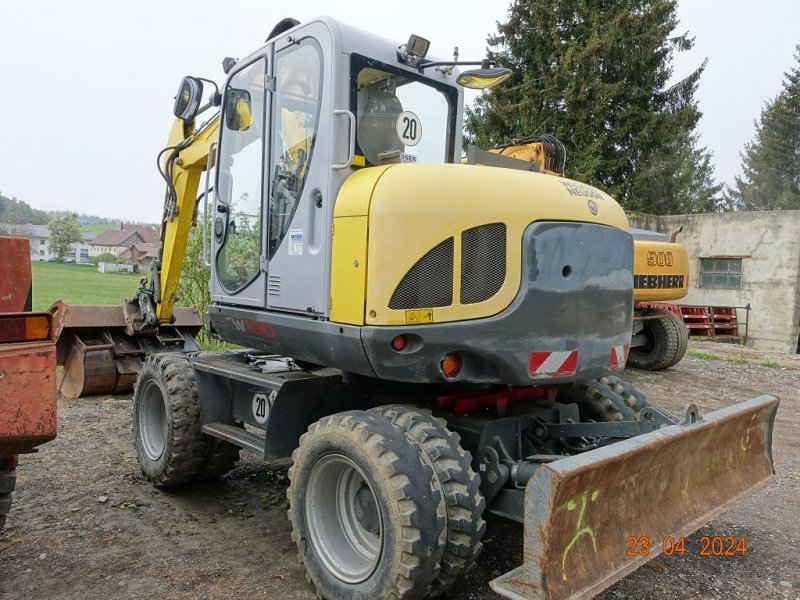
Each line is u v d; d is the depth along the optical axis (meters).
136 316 7.15
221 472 4.73
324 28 3.44
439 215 3.04
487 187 3.12
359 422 3.04
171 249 5.56
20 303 3.29
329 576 3.12
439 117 4.10
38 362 2.73
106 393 7.67
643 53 23.44
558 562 2.56
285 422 3.71
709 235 18.08
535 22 24.06
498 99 23.95
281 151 3.76
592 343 3.37
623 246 3.57
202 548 3.82
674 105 25.50
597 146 22.12
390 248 3.03
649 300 9.55
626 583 3.49
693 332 17.02
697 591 3.43
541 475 2.53
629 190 24.02
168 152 5.43
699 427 3.27
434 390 3.83
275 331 3.73
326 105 3.39
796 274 16.52
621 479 2.91
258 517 4.31
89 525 4.09
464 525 2.81
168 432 4.45
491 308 3.06
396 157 3.46
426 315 3.02
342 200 3.27
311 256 3.45
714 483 3.57
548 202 3.23
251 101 4.11
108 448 5.64
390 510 2.79
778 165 41.25
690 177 34.81
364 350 3.14
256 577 3.49
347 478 3.26
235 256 4.24
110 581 3.40
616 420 4.12
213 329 4.50
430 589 2.89
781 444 6.50
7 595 3.23
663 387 9.49
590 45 21.88
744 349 14.38
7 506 3.33
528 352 3.12
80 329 7.62
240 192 4.20
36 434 2.73
